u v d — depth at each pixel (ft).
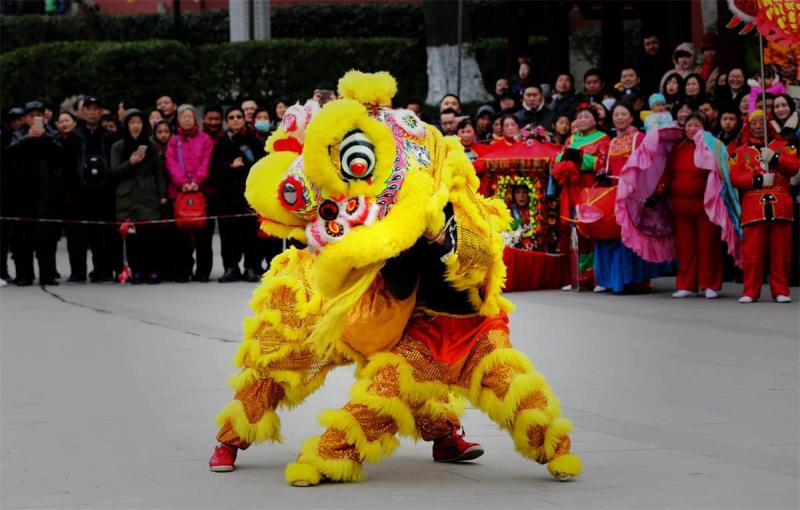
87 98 64.85
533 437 25.14
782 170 52.75
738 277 61.87
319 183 24.09
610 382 36.27
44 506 23.89
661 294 57.52
